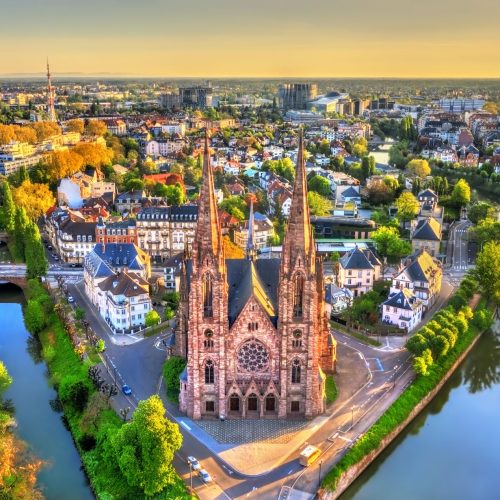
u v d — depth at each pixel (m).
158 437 121.44
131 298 195.38
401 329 193.88
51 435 148.88
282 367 141.00
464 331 187.25
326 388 158.12
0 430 138.75
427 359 164.50
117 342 187.00
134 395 155.88
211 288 137.00
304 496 120.88
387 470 139.12
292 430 141.00
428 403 162.50
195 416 144.62
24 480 122.06
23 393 168.38
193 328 138.62
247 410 145.62
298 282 136.38
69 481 133.12
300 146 127.44
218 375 142.25
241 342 140.62
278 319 139.12
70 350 181.25
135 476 121.44
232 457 131.88
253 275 144.75
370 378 164.75
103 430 137.75
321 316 161.12
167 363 159.12
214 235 133.50
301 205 130.88
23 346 198.62
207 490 122.31
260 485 123.75
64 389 158.50
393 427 144.12
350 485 131.00
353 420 144.75
